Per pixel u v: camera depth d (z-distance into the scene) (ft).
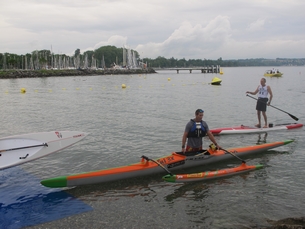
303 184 24.62
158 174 26.96
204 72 406.41
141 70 433.48
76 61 522.88
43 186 24.66
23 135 27.43
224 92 108.58
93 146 35.76
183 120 51.67
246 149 32.24
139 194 23.02
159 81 205.26
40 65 402.72
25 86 154.10
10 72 277.44
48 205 21.36
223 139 39.47
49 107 70.18
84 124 48.80
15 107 70.44
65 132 29.81
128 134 41.55
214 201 21.81
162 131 43.16
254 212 20.20
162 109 65.16
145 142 37.47
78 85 161.48
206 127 28.40
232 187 24.21
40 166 29.32
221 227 18.39
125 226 18.51
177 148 34.94
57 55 467.11
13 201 22.08
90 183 24.52
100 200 22.04
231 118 53.88
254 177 26.25
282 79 206.39
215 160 30.04
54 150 29.09
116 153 33.19
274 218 19.42
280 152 33.53
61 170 28.35
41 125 48.42
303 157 31.71
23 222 19.11
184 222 18.97
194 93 105.50
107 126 46.98
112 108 67.51
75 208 20.85
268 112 60.18
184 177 24.40
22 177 26.63
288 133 42.42
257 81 192.85
